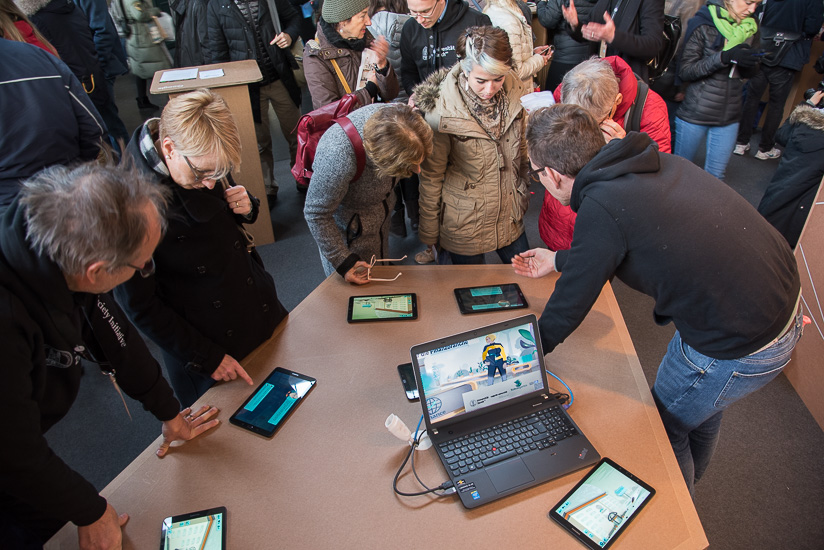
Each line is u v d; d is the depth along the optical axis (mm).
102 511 1028
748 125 4059
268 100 3588
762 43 3686
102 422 2236
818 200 2156
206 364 1411
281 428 1303
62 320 959
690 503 1106
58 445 2137
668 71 3615
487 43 1688
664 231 1136
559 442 1226
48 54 1786
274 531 1077
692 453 1675
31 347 900
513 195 2117
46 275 872
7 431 854
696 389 1356
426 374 1229
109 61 3895
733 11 2818
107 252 828
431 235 2205
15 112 1668
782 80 3785
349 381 1430
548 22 3484
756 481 1917
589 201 1190
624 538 1045
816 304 2139
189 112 1124
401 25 2891
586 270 1203
